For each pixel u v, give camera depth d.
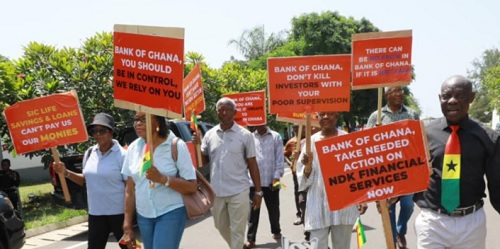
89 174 4.74
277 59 5.28
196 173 4.27
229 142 5.65
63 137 5.02
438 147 3.57
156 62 3.85
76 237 8.58
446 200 3.52
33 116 5.03
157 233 3.96
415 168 3.38
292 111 5.27
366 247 6.94
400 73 5.46
